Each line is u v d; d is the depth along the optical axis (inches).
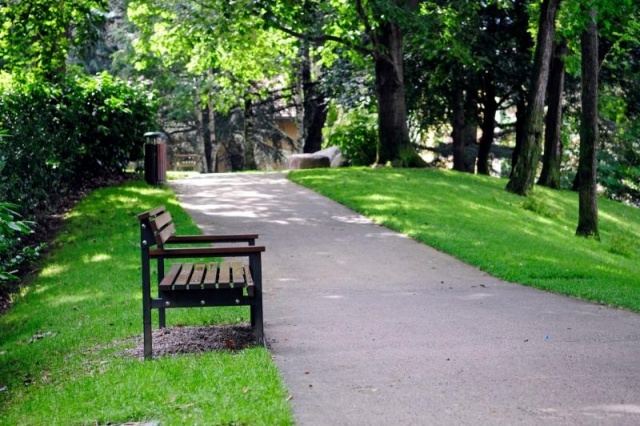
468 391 220.5
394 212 695.1
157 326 328.5
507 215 773.9
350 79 1268.5
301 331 307.7
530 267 483.8
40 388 261.6
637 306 366.3
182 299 271.9
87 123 798.5
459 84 1248.2
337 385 227.3
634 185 1533.0
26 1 781.9
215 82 1485.0
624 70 1254.3
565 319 333.7
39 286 463.8
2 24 799.1
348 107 1282.0
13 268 498.6
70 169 747.4
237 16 965.2
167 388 226.7
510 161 1711.4
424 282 438.0
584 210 757.3
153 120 896.3
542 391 220.4
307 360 258.8
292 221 661.3
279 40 1124.5
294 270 470.3
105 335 320.5
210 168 1852.9
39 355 311.6
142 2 1066.7
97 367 269.0
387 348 275.7
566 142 1423.5
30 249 510.9
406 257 520.4
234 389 219.9
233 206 739.4
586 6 660.7
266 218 673.6
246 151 1668.3
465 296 393.7
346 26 972.6
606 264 572.1
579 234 760.3
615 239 726.5
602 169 1441.9
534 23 1107.3
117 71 1583.4
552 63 1189.1
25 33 802.8
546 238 671.1
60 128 709.9
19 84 690.8
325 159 1199.6
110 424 203.9
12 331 378.6
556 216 871.1
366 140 1217.4
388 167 1072.2
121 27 1540.4
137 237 580.1
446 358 259.4
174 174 1075.9
